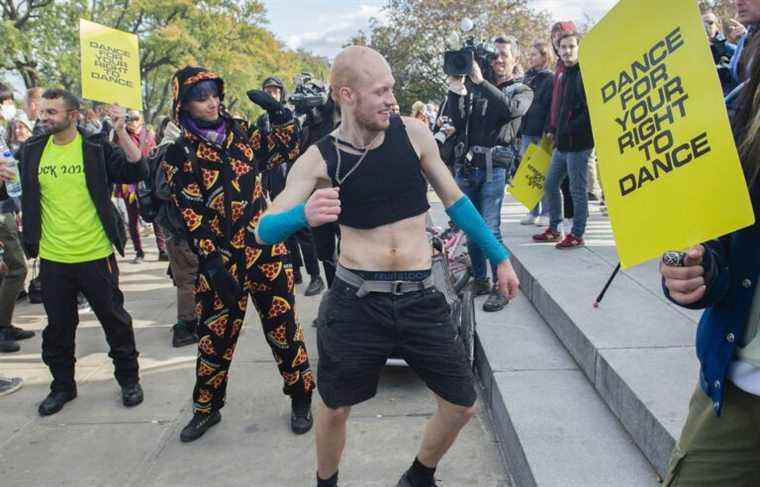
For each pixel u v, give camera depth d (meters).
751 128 1.31
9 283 4.78
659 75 1.38
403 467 3.04
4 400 3.96
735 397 1.41
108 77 3.37
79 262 3.58
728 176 1.25
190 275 4.73
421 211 2.27
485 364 3.71
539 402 3.08
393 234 2.22
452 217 2.33
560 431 2.80
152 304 5.90
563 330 3.71
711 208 1.28
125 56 3.45
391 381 3.96
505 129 4.39
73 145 3.55
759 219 1.33
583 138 4.79
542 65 6.20
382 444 3.25
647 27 1.41
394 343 2.28
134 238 7.59
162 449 3.31
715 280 1.35
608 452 2.62
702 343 1.46
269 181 6.04
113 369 4.39
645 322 3.41
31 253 3.68
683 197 1.33
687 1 1.32
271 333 3.27
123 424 3.59
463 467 3.02
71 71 25.23
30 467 3.20
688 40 1.32
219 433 3.45
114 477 3.08
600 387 3.08
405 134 2.26
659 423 2.40
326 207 1.96
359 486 2.90
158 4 29.20
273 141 3.26
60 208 3.54
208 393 3.35
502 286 2.32
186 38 29.28
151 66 31.55
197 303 3.26
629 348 3.09
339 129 2.27
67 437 3.47
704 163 1.29
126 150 3.49
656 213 1.39
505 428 3.10
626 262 1.46
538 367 3.49
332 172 2.20
